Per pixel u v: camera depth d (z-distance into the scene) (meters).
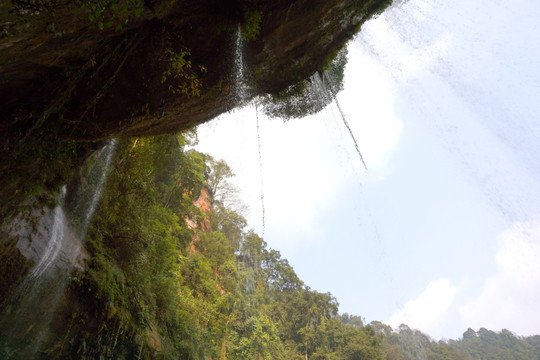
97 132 6.77
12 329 8.17
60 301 9.60
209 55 6.64
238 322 44.69
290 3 6.80
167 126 7.89
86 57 5.52
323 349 61.53
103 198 12.74
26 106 5.74
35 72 5.28
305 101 10.70
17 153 5.97
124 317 12.05
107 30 5.24
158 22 5.79
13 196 6.54
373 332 66.44
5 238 7.36
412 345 88.44
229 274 45.94
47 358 9.23
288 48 7.65
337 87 11.91
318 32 7.69
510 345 111.19
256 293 57.84
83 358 10.34
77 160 8.61
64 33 4.74
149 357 13.82
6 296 7.86
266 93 9.00
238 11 6.28
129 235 14.31
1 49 4.37
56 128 6.28
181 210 34.28
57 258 9.42
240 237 62.06
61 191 10.12
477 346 113.62
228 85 7.41
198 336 23.58
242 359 40.53
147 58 6.03
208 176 58.88
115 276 12.25
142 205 15.73
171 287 18.44
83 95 6.07
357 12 7.75
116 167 13.69
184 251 33.38
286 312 67.06
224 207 60.06
